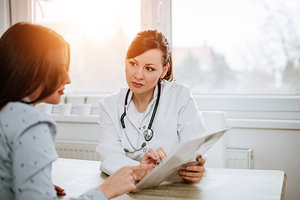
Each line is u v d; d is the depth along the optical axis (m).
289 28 2.23
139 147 1.53
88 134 2.54
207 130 1.95
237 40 2.33
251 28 2.30
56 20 2.78
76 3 2.72
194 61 2.43
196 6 2.40
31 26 0.87
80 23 2.72
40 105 2.69
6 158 0.82
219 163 1.97
